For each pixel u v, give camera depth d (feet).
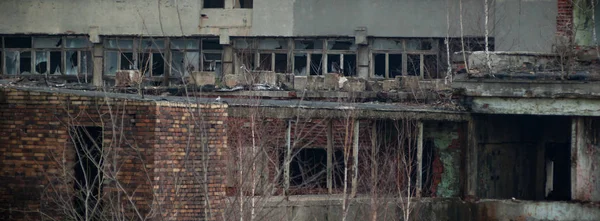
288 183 350.43
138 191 291.38
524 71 414.82
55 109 297.94
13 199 299.58
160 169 293.23
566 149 447.01
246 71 554.05
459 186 410.93
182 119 299.17
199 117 279.49
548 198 449.89
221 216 296.71
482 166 418.31
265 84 553.64
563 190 447.42
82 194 296.30
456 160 412.16
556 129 440.04
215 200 304.09
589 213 397.80
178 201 292.61
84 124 295.28
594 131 401.08
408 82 558.97
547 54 419.13
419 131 393.29
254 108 339.36
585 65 419.95
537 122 444.96
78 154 276.00
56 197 292.81
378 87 565.94
